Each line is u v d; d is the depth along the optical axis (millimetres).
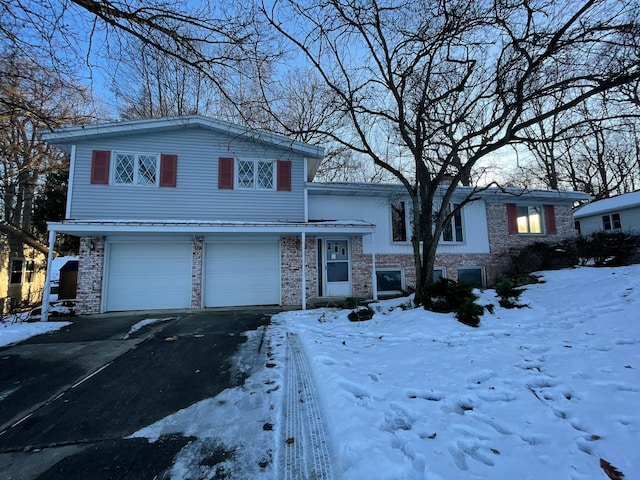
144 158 9828
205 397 3666
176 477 2332
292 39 6004
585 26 5516
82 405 3518
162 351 5457
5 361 5023
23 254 13703
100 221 8383
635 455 2107
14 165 15094
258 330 6801
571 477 1954
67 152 10133
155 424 3096
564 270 11289
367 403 3064
